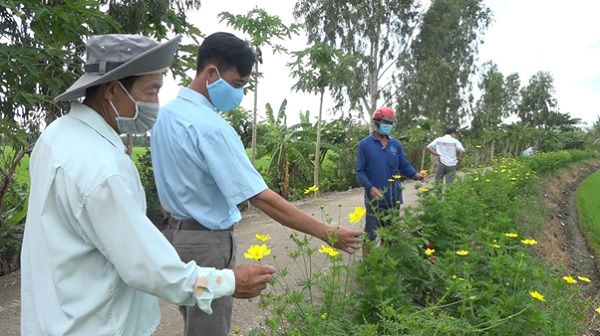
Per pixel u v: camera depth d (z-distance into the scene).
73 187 1.32
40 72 4.70
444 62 27.03
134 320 1.49
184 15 6.98
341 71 13.30
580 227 10.67
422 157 23.30
